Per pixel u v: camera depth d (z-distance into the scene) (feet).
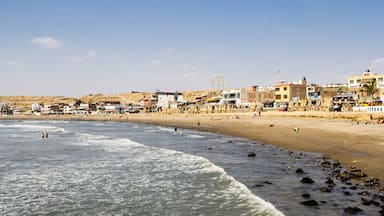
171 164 102.32
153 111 635.25
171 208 57.52
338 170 76.84
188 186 72.84
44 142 179.22
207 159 107.34
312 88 418.72
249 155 109.81
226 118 353.31
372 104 287.89
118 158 117.80
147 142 173.78
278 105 410.31
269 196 59.62
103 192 70.54
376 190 58.90
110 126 357.41
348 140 128.26
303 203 53.62
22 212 58.49
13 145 164.55
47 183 80.12
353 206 51.16
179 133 232.53
